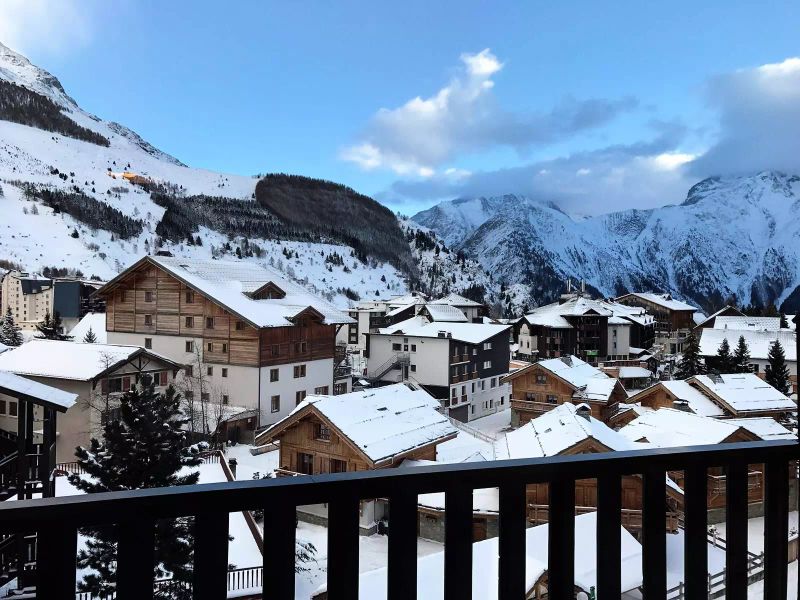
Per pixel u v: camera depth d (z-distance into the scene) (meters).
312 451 20.62
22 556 9.39
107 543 10.06
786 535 2.25
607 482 1.97
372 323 73.00
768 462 2.22
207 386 34.88
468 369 45.72
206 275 39.31
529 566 9.34
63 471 19.91
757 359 49.78
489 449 27.47
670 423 23.27
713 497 18.88
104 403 26.83
